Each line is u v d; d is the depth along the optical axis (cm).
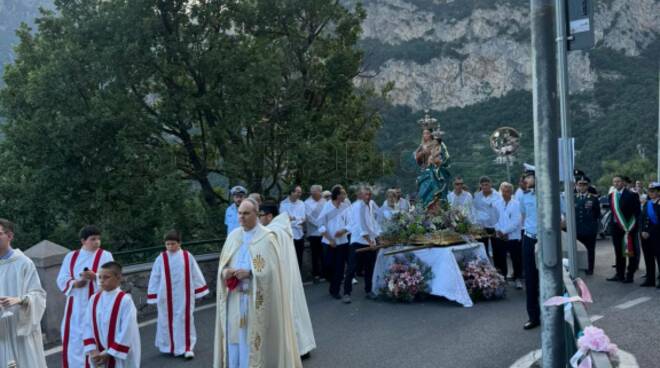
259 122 2083
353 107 2497
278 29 2302
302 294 730
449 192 1319
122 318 572
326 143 2106
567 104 522
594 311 860
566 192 525
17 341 579
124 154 1894
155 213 2000
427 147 1157
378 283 1077
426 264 1038
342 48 2372
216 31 2106
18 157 2098
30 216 2036
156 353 795
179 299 782
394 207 1267
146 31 1889
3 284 581
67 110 1939
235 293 638
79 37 1938
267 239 631
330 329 867
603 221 1895
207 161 2358
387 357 710
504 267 1188
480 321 862
